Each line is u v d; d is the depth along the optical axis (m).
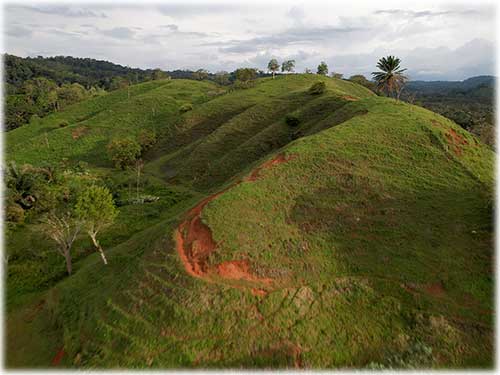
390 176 31.12
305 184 30.80
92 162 81.94
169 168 68.75
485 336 19.11
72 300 27.52
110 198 32.38
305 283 22.61
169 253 26.08
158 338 20.59
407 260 23.62
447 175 31.05
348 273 23.17
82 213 30.23
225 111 84.94
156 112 102.75
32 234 43.38
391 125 38.03
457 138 36.78
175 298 22.28
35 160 83.31
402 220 26.69
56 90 146.62
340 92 70.25
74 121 113.50
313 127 54.16
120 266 29.77
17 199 47.84
